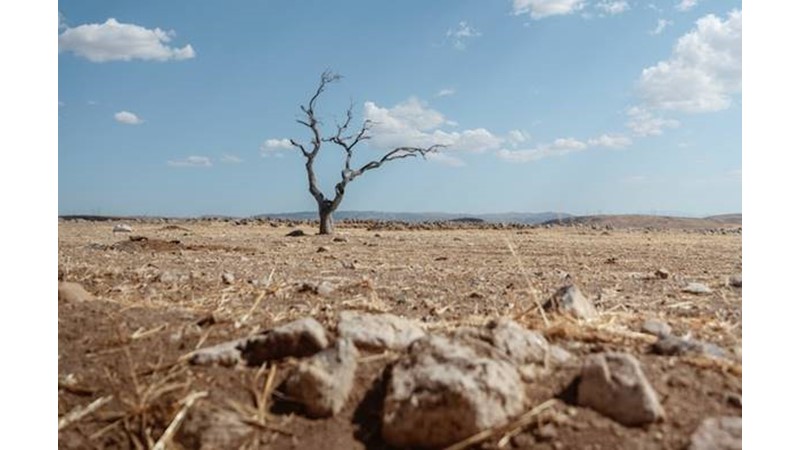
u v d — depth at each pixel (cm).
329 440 349
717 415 334
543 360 383
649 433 325
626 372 346
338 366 379
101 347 442
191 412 372
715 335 474
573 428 330
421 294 696
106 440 367
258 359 411
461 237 2475
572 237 2531
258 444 350
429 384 346
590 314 509
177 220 4412
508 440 329
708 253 1546
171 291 655
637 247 1792
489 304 631
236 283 723
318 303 600
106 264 995
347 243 1967
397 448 340
